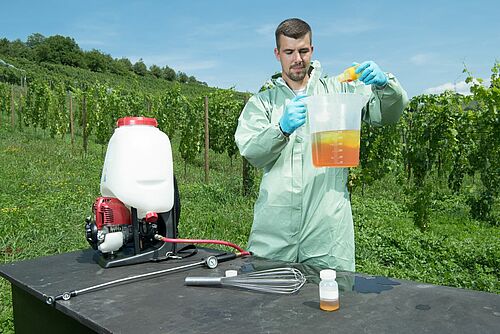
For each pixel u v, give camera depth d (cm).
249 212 836
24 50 9212
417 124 887
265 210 272
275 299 182
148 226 248
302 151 267
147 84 7581
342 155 205
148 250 246
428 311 163
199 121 1425
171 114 1520
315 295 185
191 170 1494
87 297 192
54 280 217
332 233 265
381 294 182
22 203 841
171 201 246
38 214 748
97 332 167
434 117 859
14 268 240
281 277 203
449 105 856
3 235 637
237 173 1466
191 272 226
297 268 227
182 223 725
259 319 163
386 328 151
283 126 235
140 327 160
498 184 839
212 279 200
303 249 270
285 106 249
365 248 678
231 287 198
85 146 1758
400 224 844
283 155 269
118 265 235
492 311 162
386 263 648
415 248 683
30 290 208
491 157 822
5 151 1583
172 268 226
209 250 266
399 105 258
